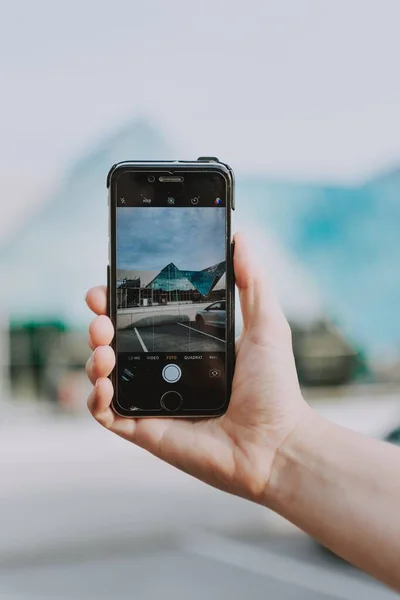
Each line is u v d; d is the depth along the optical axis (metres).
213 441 0.45
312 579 1.09
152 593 1.03
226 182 0.49
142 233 0.49
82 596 1.02
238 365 0.45
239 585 1.07
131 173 0.49
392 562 0.38
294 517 0.41
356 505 0.40
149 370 0.47
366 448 0.41
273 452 0.43
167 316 0.48
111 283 0.48
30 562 1.14
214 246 0.49
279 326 0.45
